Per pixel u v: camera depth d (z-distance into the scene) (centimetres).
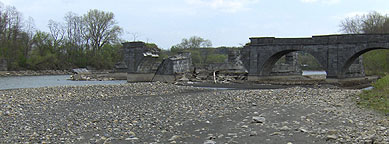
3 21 9356
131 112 1848
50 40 10994
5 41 9425
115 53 11425
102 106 2153
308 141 1097
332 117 1530
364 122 1397
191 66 5959
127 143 1164
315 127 1317
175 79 5328
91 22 9894
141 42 6041
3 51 9400
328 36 4491
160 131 1344
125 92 3064
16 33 9762
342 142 1055
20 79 7181
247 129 1320
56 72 10300
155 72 5662
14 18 9756
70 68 10744
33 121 1611
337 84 4272
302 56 11044
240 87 4081
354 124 1362
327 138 1105
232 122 1483
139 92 3091
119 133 1320
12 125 1511
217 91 3134
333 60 4466
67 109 2031
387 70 6506
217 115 1677
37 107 2117
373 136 1083
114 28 9988
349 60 4369
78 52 11025
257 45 5162
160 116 1691
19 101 2366
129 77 6175
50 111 1952
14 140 1226
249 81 4909
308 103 2041
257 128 1330
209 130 1336
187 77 5378
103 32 10038
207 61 10519
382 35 4025
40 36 10856
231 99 2322
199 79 5247
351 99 2231
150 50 6169
